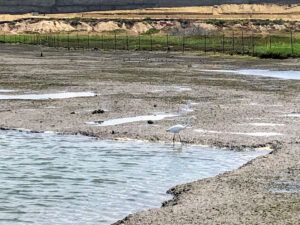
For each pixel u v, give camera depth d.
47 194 26.28
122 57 113.00
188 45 141.62
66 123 42.34
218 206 23.61
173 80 70.38
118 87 63.00
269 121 43.12
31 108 48.31
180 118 44.09
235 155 33.69
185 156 33.41
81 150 34.81
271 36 156.88
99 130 39.91
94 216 23.34
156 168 30.77
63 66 90.62
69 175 29.41
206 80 70.56
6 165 31.31
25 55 116.94
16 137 38.31
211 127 40.75
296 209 23.17
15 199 25.56
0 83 65.94
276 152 33.53
